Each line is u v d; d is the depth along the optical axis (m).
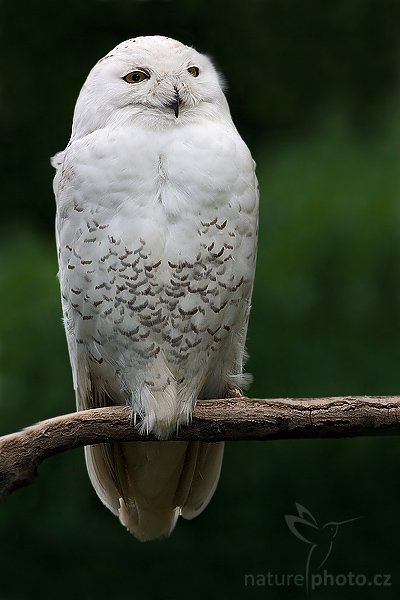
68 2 14.88
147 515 9.34
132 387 8.63
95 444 8.38
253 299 12.10
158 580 12.47
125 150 8.32
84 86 8.73
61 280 8.73
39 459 7.91
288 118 14.88
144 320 8.44
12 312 11.87
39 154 14.78
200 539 12.55
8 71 14.86
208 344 8.62
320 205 12.02
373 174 12.14
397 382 12.20
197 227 8.30
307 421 7.95
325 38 15.05
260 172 12.85
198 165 8.32
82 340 8.70
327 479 12.45
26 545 12.48
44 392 11.85
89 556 12.48
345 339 12.33
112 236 8.29
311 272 12.02
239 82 14.98
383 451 12.40
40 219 14.58
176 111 8.41
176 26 15.04
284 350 12.32
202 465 9.11
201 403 8.39
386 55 14.94
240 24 15.02
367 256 11.93
